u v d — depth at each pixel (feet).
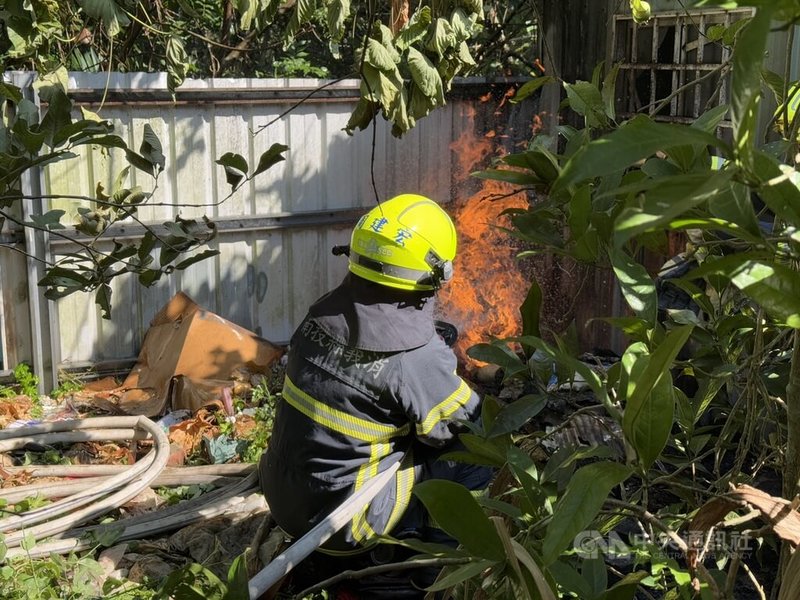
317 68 26.40
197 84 19.83
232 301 21.29
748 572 4.51
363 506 9.61
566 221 5.55
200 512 13.08
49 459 15.30
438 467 10.32
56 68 13.23
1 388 19.34
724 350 6.11
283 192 21.20
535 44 23.97
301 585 10.66
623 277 4.92
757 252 3.46
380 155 21.72
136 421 15.65
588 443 11.74
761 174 2.89
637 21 9.21
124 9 12.01
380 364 9.63
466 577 4.14
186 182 20.39
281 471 10.24
